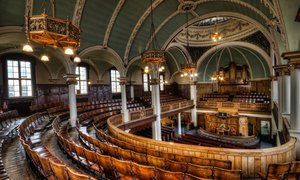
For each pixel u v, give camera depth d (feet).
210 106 68.64
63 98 56.03
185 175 10.69
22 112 46.01
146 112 47.29
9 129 29.78
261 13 26.12
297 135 18.54
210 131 63.62
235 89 73.10
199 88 81.00
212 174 12.34
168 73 84.74
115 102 59.72
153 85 49.78
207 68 76.84
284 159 16.22
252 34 51.90
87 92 60.80
